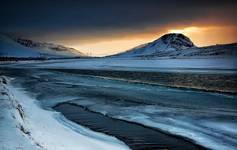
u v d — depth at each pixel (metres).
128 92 47.19
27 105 32.50
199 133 21.70
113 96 42.25
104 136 21.03
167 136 21.30
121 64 190.62
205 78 79.88
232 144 19.08
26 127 19.09
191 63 171.75
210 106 33.19
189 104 34.66
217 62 167.25
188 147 18.88
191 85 60.88
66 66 177.88
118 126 24.41
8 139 15.73
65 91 48.56
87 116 28.61
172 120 25.94
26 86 56.88
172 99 39.06
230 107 32.50
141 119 26.62
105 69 137.88
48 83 63.91
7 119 20.17
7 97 30.77
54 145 16.39
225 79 76.00
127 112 29.91
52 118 26.44
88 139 19.77
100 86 57.31
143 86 57.34
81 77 84.31
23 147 14.54
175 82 68.19
